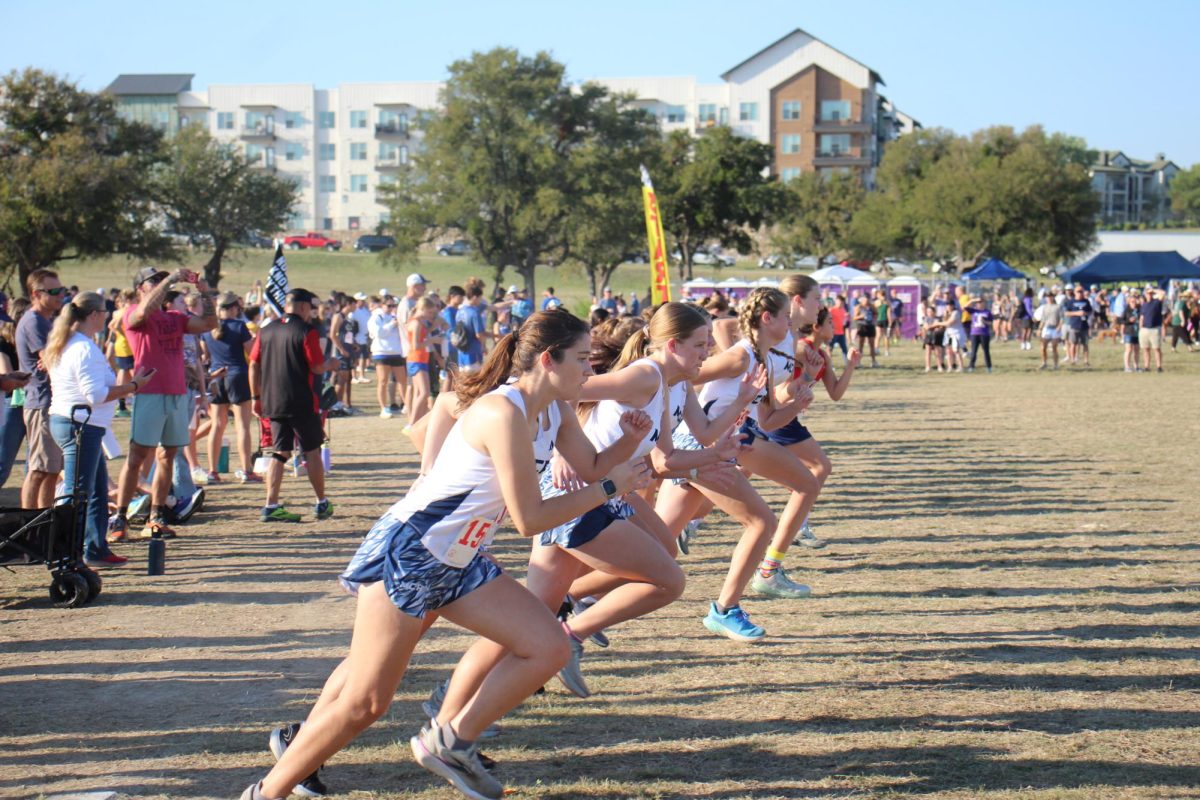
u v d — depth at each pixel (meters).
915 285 45.06
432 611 3.80
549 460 4.72
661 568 4.91
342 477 12.65
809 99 109.88
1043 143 77.12
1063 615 6.54
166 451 9.20
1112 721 4.80
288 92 111.75
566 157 57.09
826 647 5.97
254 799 3.77
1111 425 16.88
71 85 56.62
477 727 3.87
